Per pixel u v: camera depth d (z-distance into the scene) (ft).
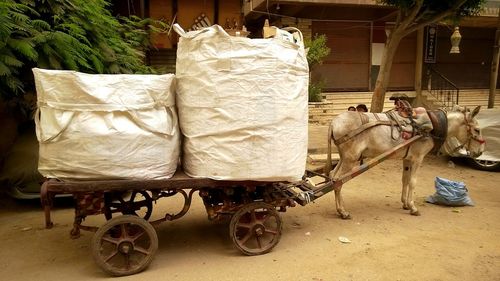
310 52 39.58
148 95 11.80
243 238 13.76
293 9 42.47
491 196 21.25
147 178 11.94
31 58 16.38
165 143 12.16
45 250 14.30
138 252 13.41
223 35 11.93
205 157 12.36
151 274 12.41
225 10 39.60
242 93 12.03
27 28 16.79
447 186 19.36
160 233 15.85
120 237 12.28
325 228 16.40
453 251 14.12
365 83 49.34
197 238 15.38
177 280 12.03
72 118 11.15
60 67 17.69
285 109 12.54
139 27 31.73
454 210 18.75
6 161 19.95
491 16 44.55
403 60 50.44
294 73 12.80
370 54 48.65
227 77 11.96
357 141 17.12
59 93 11.09
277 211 13.79
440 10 28.27
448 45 51.65
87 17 20.70
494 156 26.48
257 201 13.75
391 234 15.76
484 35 53.06
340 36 47.57
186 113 12.64
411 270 12.70
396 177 25.31
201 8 39.04
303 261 13.32
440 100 48.37
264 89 12.18
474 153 19.45
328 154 17.70
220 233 15.88
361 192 21.95
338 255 13.80
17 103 20.90
